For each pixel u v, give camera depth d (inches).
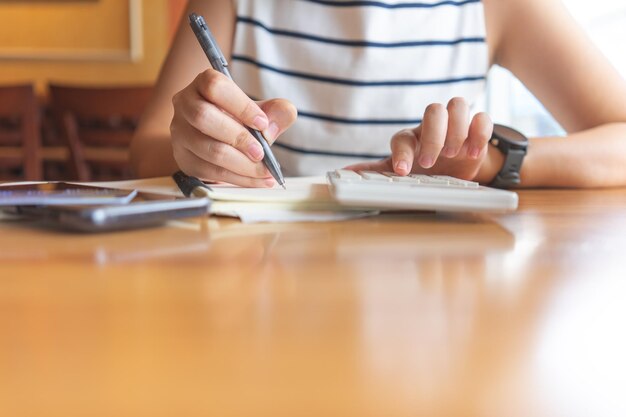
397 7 41.8
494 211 17.3
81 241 13.7
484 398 5.5
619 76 39.0
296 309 8.3
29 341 6.8
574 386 5.9
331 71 41.6
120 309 8.2
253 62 41.9
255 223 16.7
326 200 18.5
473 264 11.7
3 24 129.0
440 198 17.3
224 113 21.9
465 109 24.4
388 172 24.2
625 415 5.3
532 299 9.1
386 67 41.7
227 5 42.3
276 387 5.6
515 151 29.2
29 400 5.2
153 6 128.3
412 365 6.2
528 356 6.6
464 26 42.1
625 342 7.1
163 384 5.6
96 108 78.1
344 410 5.1
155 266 11.2
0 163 77.1
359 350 6.6
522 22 41.4
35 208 15.3
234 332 7.2
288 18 41.6
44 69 129.9
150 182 23.8
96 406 5.1
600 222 17.8
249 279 10.2
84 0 127.7
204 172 22.5
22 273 10.6
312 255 12.4
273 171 21.3
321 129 42.2
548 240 14.6
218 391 5.4
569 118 38.9
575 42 40.1
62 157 90.7
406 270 11.0
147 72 130.0
